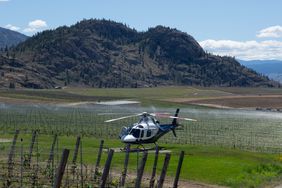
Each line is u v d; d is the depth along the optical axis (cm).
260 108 19688
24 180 3591
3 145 5500
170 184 3959
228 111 17425
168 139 8269
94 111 14688
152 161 4912
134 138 5300
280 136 9894
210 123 12381
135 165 4694
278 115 16150
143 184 3803
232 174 4531
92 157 4956
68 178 3653
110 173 3906
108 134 8550
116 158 4997
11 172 3741
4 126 9238
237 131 10669
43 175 3781
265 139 9338
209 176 4416
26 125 9712
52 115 12588
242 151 6147
